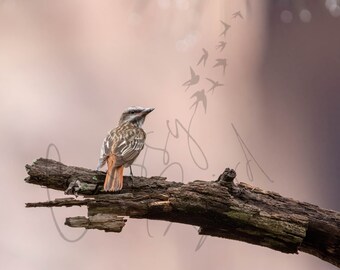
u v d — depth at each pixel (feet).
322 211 18.34
